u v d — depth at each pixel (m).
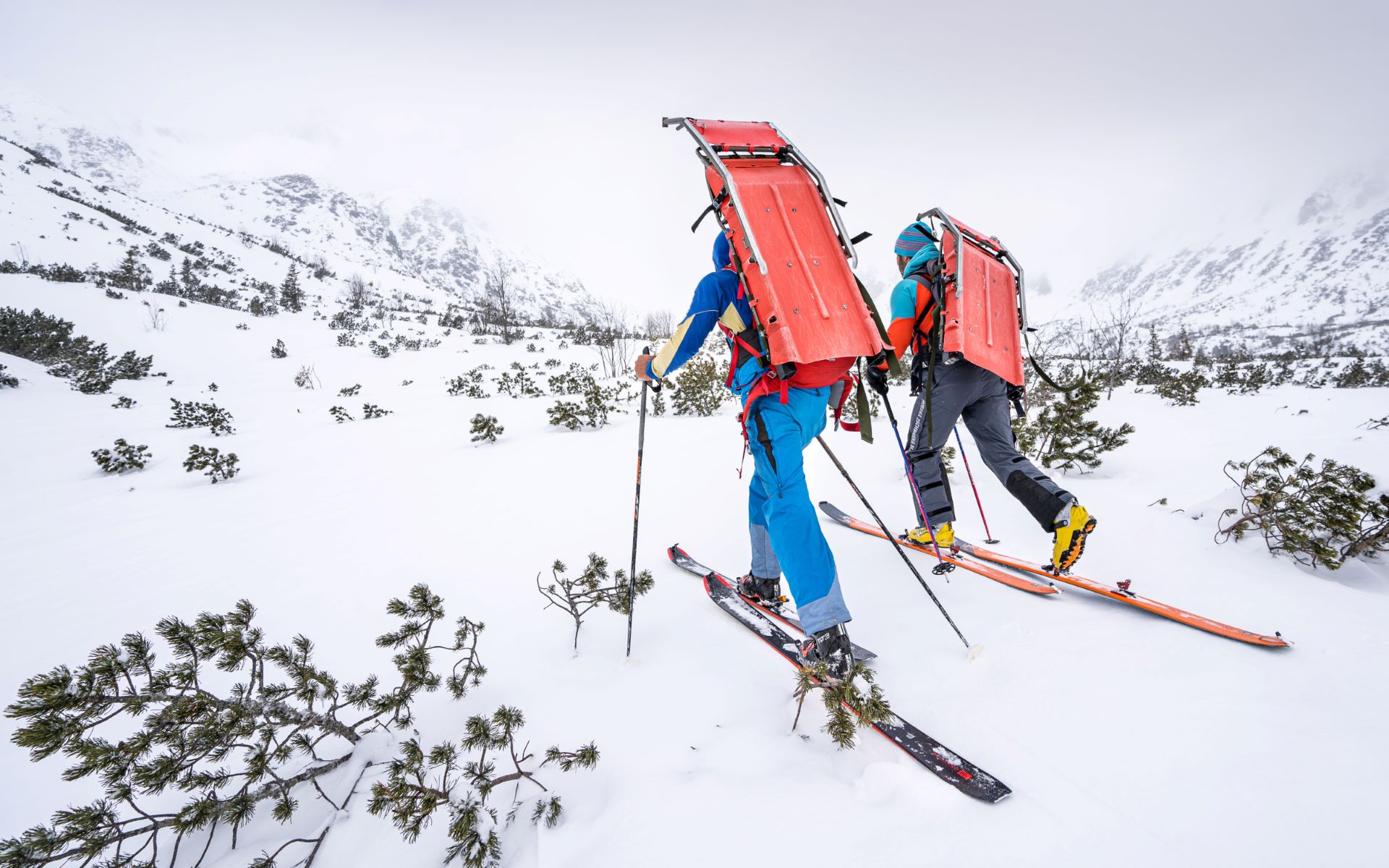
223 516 4.81
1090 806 1.25
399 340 20.25
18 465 6.97
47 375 12.71
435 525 4.06
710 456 5.58
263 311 24.55
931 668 1.84
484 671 1.86
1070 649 1.86
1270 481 2.72
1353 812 1.16
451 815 1.32
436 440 7.83
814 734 1.59
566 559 3.14
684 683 1.83
